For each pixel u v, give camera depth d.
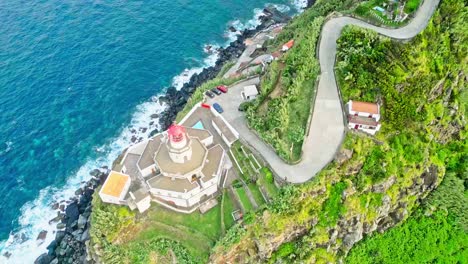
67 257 82.56
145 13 133.12
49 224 88.94
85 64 117.00
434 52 83.19
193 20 133.00
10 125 103.88
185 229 75.56
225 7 138.75
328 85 83.06
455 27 84.50
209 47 125.38
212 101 92.88
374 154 75.12
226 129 85.62
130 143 102.00
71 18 128.38
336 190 73.12
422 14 89.00
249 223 72.31
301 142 77.38
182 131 75.12
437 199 80.75
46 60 116.50
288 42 104.44
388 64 79.94
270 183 75.38
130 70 117.06
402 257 75.00
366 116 76.69
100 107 109.00
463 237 77.19
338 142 76.44
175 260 73.94
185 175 75.62
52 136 103.25
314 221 72.12
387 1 92.25
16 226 89.00
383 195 74.94
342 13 94.19
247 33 127.31
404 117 77.25
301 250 71.69
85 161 99.38
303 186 72.06
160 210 77.88
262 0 142.75
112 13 131.62
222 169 81.12
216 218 76.31
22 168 97.88
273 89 87.81
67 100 109.50
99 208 78.75
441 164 82.31
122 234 76.38
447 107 85.38
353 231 73.94
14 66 114.06
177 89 113.44
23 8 129.38
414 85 79.00
